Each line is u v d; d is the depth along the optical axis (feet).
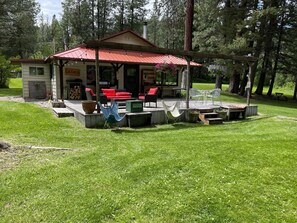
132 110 25.40
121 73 43.32
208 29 61.82
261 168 13.41
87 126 23.24
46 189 10.98
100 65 41.52
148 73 45.73
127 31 44.75
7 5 72.69
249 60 34.22
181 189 11.03
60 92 37.65
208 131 23.29
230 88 68.59
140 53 46.34
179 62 44.70
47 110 30.96
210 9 59.52
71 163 13.89
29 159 14.43
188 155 15.31
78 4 120.26
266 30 60.29
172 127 25.27
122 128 23.86
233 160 14.53
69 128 22.67
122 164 13.80
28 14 93.56
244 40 52.54
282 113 39.17
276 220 9.03
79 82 38.29
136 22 122.11
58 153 15.60
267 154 15.64
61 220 8.91
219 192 10.76
